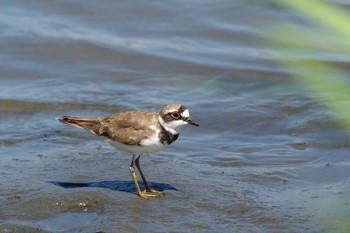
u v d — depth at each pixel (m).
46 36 21.61
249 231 11.32
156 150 12.26
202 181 13.32
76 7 23.34
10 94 18.44
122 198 12.38
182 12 23.23
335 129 16.34
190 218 11.74
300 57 20.72
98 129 12.39
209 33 22.28
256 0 23.47
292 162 14.76
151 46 21.48
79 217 11.84
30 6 23.31
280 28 22.11
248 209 12.10
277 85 19.19
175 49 21.39
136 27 22.53
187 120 12.06
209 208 12.12
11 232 11.27
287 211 12.04
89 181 13.12
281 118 17.30
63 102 18.05
